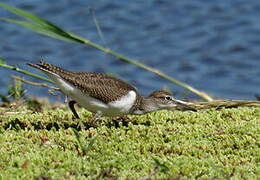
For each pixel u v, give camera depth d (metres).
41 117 13.28
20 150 10.84
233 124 12.70
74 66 26.42
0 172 9.76
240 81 25.78
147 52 27.89
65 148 11.05
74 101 12.80
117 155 10.66
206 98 15.80
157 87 25.11
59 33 13.22
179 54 27.89
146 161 10.45
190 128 12.41
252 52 28.02
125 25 30.11
